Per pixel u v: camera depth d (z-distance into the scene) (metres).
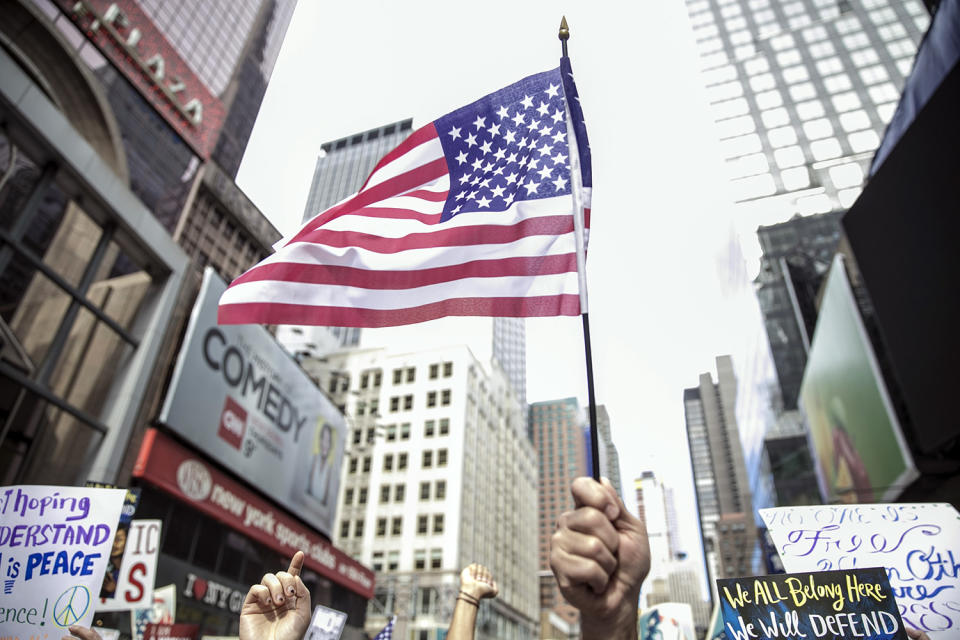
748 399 54.44
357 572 40.88
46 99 18.59
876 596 3.14
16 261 18.31
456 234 5.38
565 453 162.62
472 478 71.94
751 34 74.06
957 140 12.10
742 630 3.12
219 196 38.16
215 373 26.95
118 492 4.29
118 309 23.50
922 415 14.28
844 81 66.25
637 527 2.07
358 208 5.79
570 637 122.19
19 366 18.56
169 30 33.34
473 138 5.78
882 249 15.62
